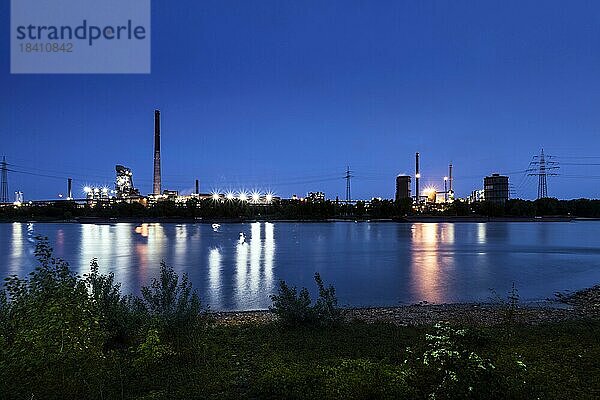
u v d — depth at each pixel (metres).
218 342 11.65
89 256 43.28
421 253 47.09
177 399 7.66
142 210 179.12
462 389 6.64
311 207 174.50
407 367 8.40
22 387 7.20
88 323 8.78
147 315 11.91
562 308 19.17
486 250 50.69
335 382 8.09
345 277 29.70
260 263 37.66
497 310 18.16
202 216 170.62
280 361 9.78
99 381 7.72
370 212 183.12
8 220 170.12
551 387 7.82
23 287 9.73
